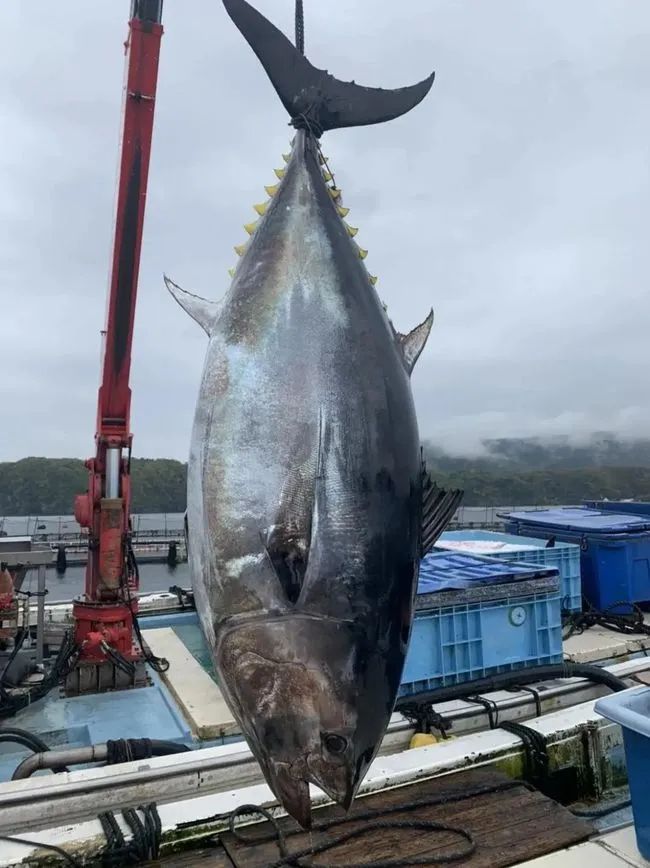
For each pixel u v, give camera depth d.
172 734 4.36
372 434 2.02
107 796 3.23
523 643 4.96
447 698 4.42
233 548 1.84
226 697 1.88
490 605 4.85
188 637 6.78
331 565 1.89
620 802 3.75
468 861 2.76
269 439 1.91
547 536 7.69
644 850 2.77
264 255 2.18
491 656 4.80
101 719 4.64
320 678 1.85
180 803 3.06
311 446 1.92
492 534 8.39
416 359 2.34
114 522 5.43
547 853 2.84
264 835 2.92
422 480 2.20
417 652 4.51
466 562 5.70
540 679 4.74
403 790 3.31
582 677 4.75
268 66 2.51
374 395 2.06
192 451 2.00
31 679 5.32
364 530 1.96
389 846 2.87
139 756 3.68
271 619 1.83
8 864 2.66
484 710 4.24
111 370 5.42
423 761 3.48
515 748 3.66
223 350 2.04
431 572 5.25
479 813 3.14
